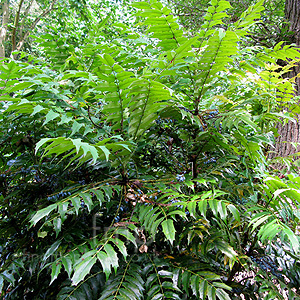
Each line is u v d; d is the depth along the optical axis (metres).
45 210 0.88
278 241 1.43
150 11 1.17
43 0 6.88
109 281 1.04
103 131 1.23
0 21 7.82
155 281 1.06
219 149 1.39
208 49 1.14
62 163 1.39
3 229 1.26
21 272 1.28
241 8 3.87
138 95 1.04
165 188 1.14
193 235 1.08
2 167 1.47
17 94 1.38
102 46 1.47
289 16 2.96
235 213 0.91
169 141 1.58
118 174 1.33
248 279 1.49
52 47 1.71
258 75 1.59
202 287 1.00
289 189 0.92
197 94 1.39
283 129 2.62
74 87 1.46
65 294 1.02
